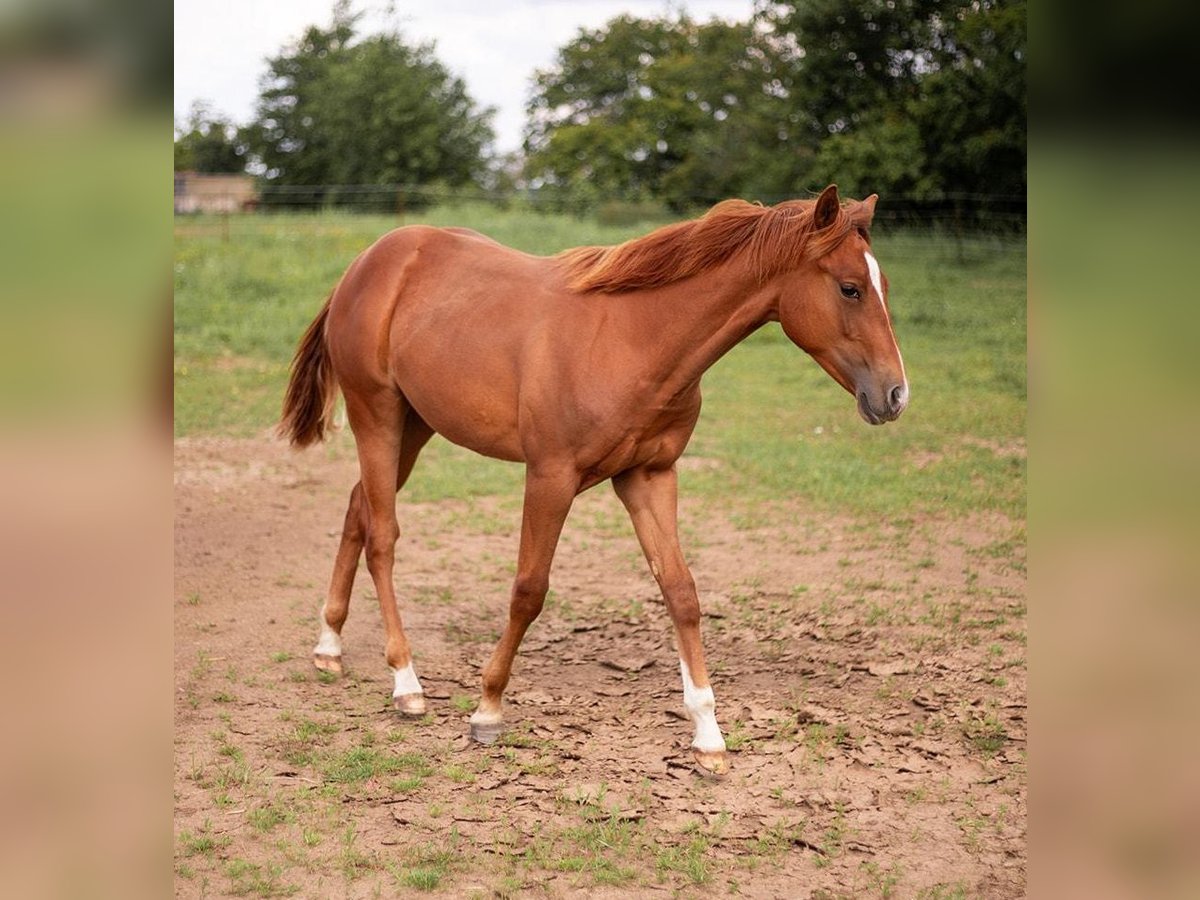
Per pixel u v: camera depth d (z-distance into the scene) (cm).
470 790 328
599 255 352
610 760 350
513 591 352
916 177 2012
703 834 304
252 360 1135
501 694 365
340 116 3569
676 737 367
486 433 365
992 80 1922
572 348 337
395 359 391
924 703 391
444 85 3762
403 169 3562
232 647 444
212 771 334
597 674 427
